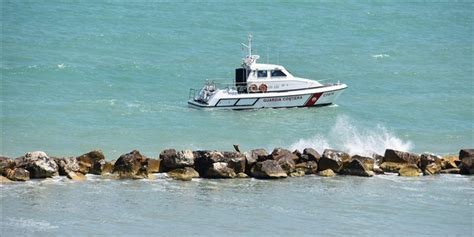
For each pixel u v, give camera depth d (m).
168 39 140.75
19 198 59.00
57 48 132.38
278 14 162.75
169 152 66.69
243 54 133.25
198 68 123.25
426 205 60.47
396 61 135.25
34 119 89.81
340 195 62.25
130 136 84.19
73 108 96.19
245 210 57.97
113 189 62.00
